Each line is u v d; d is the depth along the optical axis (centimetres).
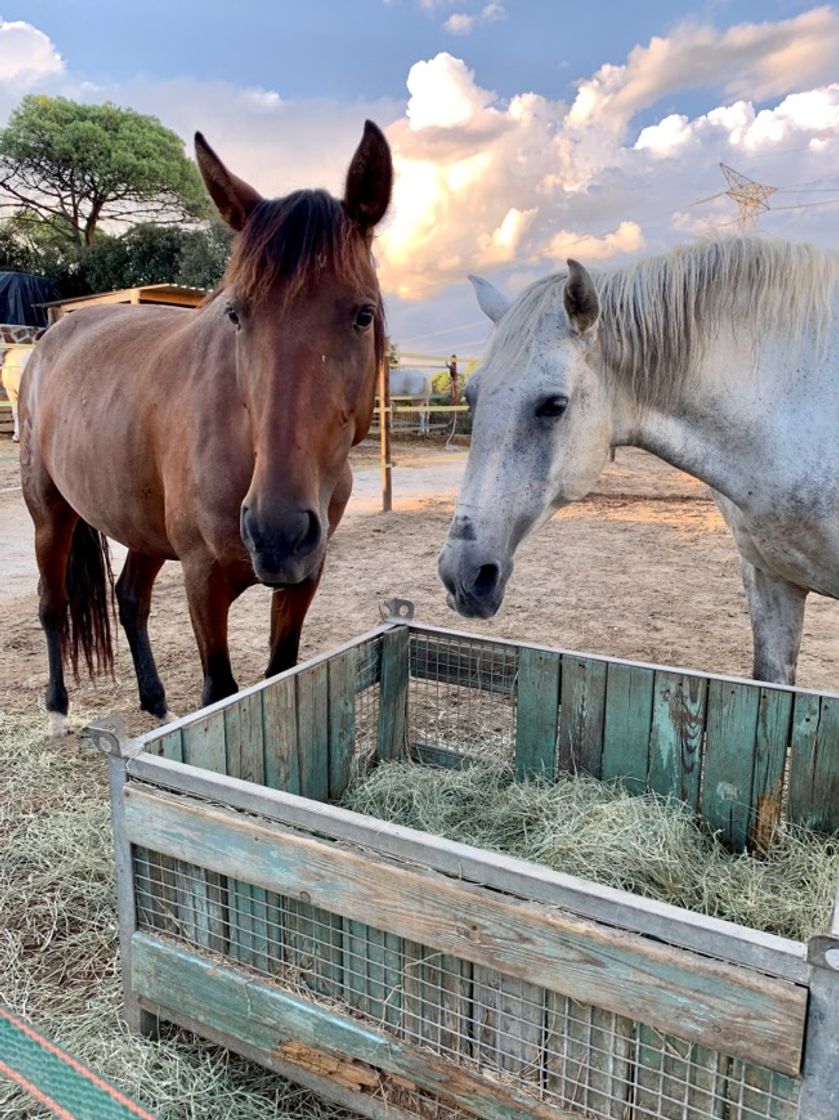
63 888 204
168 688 350
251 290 164
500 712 310
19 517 769
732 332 188
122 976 156
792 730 196
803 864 192
